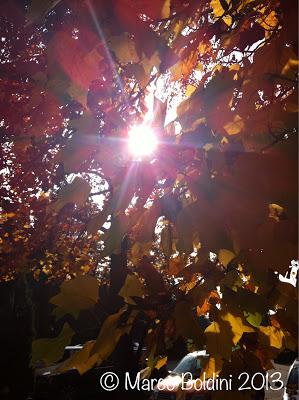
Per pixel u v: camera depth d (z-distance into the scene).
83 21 1.17
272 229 1.04
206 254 1.27
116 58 1.20
